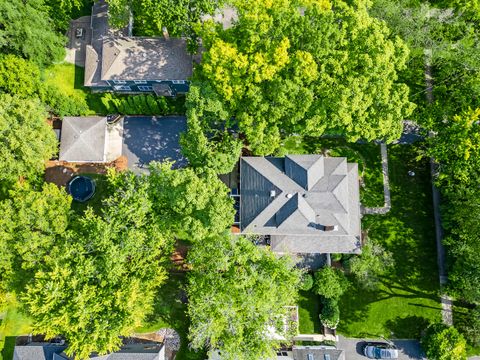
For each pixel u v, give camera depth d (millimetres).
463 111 40031
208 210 37969
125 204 39062
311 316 46062
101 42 47688
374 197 47906
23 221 38125
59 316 36094
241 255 37688
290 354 44344
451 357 42219
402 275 46969
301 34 37125
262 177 41625
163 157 48688
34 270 39156
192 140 40562
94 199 48062
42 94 45406
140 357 42719
